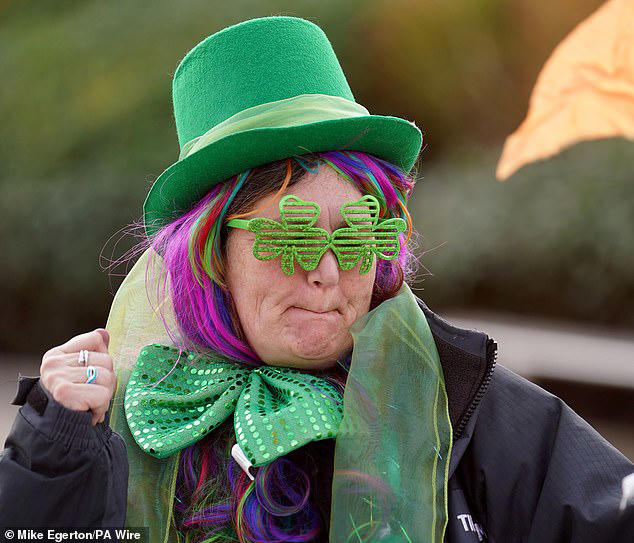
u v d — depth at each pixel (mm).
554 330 33531
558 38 43656
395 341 6910
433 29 44625
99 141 41375
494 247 37219
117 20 45312
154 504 6840
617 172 36562
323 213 6703
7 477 5988
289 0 44406
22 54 45281
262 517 6590
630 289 34875
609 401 26312
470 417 6824
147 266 7777
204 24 43656
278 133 6566
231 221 6844
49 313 38875
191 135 7480
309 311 6734
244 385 7027
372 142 6949
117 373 7469
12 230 39281
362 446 6562
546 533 6574
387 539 6422
